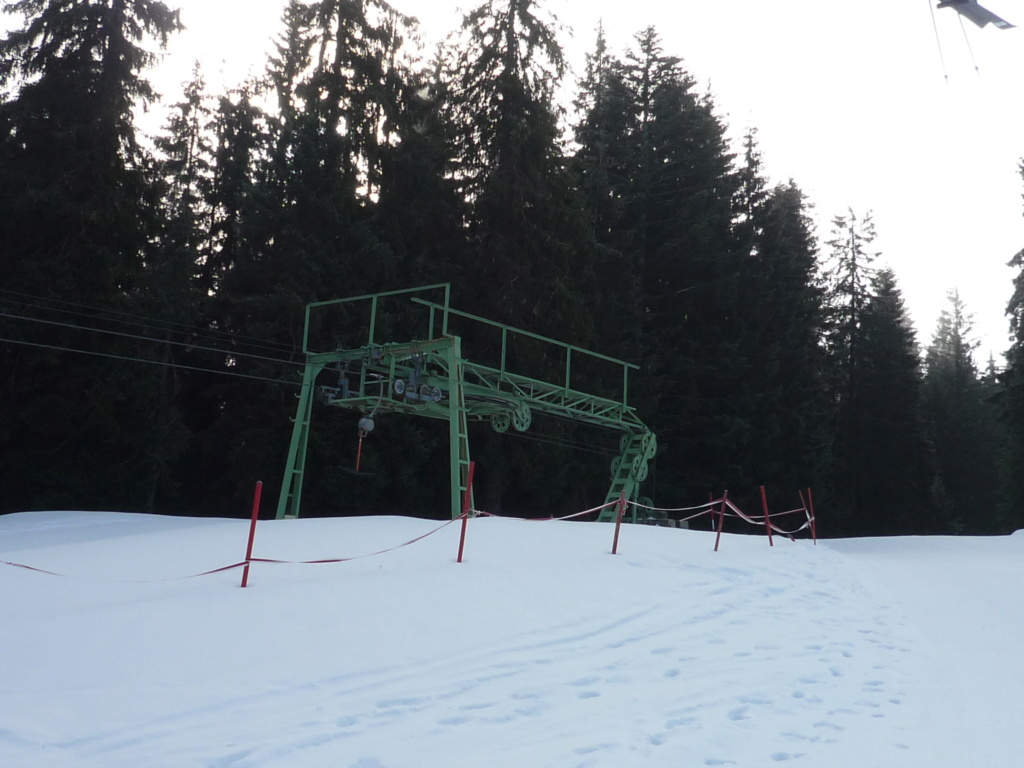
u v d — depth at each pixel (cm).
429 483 3528
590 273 3975
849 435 5978
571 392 2638
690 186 4838
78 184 3139
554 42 3803
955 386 7875
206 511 3641
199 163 4472
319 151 3522
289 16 3969
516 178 3659
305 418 2262
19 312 2988
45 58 3209
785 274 5269
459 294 3634
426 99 4144
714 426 4428
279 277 3394
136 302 3180
